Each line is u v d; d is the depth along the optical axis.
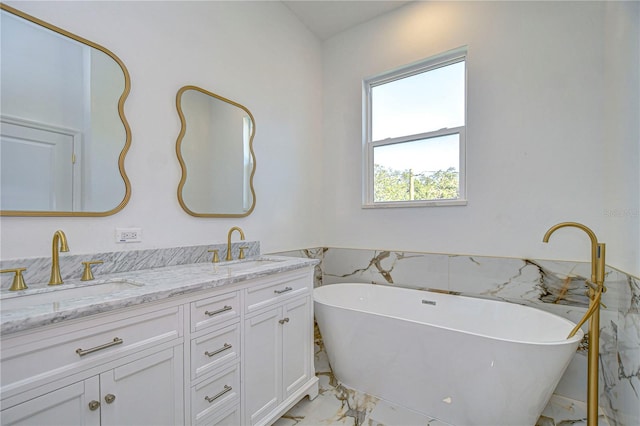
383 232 2.66
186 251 1.76
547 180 1.97
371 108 2.84
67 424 0.87
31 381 0.80
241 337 1.42
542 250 1.98
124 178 1.48
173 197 1.72
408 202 2.53
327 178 3.00
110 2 1.46
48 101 1.26
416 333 1.69
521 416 1.49
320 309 2.06
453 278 2.30
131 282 1.27
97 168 1.39
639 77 1.30
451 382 1.61
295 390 1.75
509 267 2.08
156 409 1.08
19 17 1.18
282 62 2.54
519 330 1.94
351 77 2.85
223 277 1.33
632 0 1.39
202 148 1.88
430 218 2.42
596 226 1.81
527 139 2.04
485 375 1.51
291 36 2.65
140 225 1.56
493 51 2.16
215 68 1.98
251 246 2.20
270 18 2.43
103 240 1.41
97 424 0.93
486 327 2.07
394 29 2.61
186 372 1.18
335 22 2.78
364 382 1.93
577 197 1.87
